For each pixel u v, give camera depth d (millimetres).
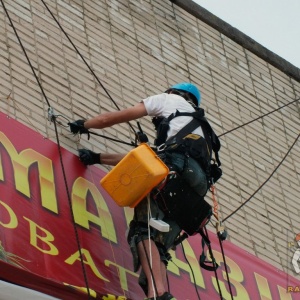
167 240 11250
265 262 13570
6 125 11680
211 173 11555
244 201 14352
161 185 11102
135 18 15195
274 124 15945
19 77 12609
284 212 14836
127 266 11602
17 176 11312
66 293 10281
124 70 14266
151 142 13664
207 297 12336
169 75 14914
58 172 11734
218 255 12992
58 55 13438
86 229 11523
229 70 15953
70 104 12961
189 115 11523
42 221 11156
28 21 13469
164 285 11055
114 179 10984
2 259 10414
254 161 15070
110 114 12000
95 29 14398
